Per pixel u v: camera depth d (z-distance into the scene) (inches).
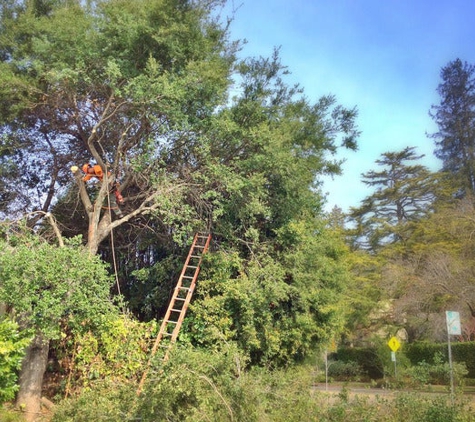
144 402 244.1
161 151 487.5
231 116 512.7
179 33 485.7
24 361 418.9
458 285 1174.3
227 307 484.4
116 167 498.6
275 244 528.1
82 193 501.0
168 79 471.2
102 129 514.9
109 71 440.8
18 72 499.5
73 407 278.8
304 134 604.4
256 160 490.9
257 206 481.7
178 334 464.1
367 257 1663.4
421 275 1352.1
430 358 1344.7
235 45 550.6
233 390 247.3
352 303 1342.3
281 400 271.0
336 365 1406.3
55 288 375.2
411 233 1830.7
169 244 539.2
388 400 292.4
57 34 472.4
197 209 506.6
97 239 478.3
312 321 526.3
